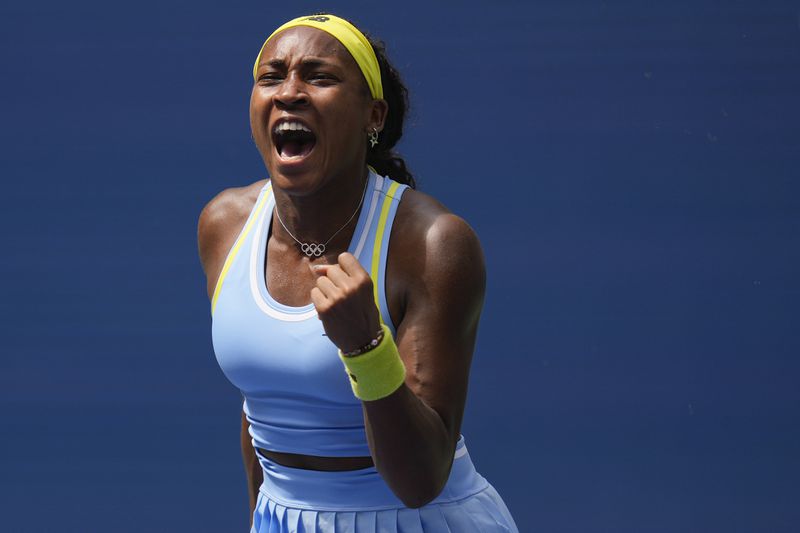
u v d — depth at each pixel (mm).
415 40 25531
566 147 25047
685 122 24938
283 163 10492
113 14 25906
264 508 11422
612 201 24688
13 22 25891
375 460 10016
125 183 25406
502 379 23609
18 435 23250
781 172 24484
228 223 11766
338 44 10617
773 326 23953
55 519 21781
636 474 22266
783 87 24688
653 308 24047
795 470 22219
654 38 25109
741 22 24859
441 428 10164
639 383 23453
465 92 25375
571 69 25234
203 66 25766
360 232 10820
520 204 24969
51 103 25656
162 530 21672
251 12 25812
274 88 10625
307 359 10594
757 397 23375
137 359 24156
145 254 24969
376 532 10898
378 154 11695
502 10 25391
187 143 25578
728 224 24438
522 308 24188
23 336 24297
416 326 10469
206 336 24391
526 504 21703
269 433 11203
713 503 21734
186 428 23297
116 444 23094
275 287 11039
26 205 25203
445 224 10602
